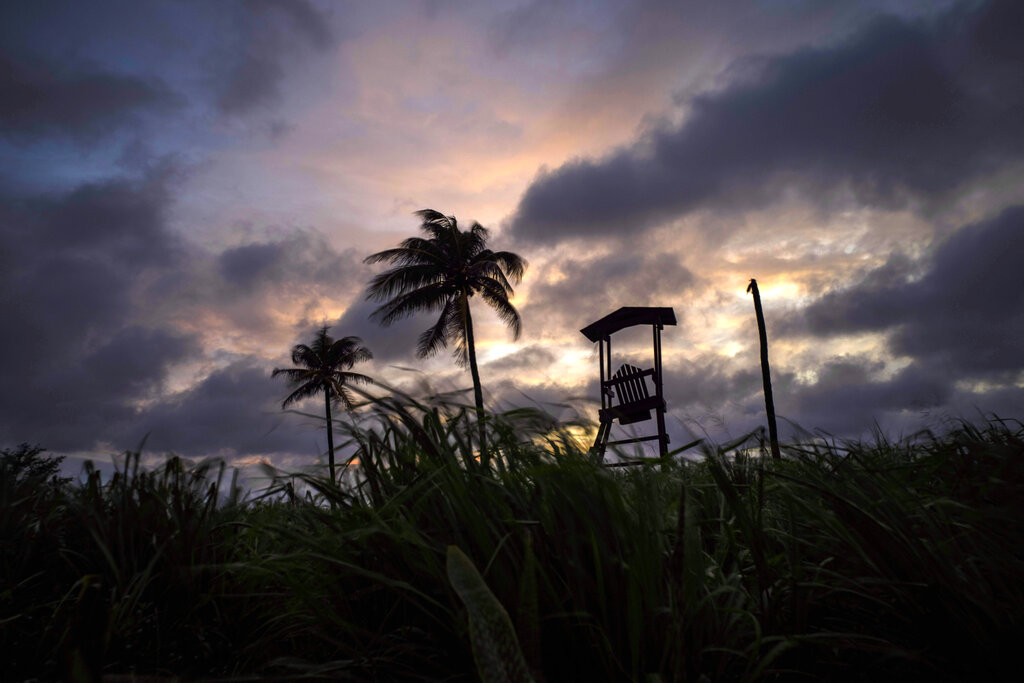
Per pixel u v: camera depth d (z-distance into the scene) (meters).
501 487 1.42
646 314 16.75
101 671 1.12
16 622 1.65
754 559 1.26
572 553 1.19
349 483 1.63
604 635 1.07
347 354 44.31
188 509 1.90
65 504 2.20
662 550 1.21
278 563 1.42
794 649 1.19
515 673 0.97
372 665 1.22
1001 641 1.04
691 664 1.10
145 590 1.77
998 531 1.21
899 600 1.17
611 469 1.39
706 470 1.62
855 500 1.40
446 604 1.28
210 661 1.51
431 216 31.95
